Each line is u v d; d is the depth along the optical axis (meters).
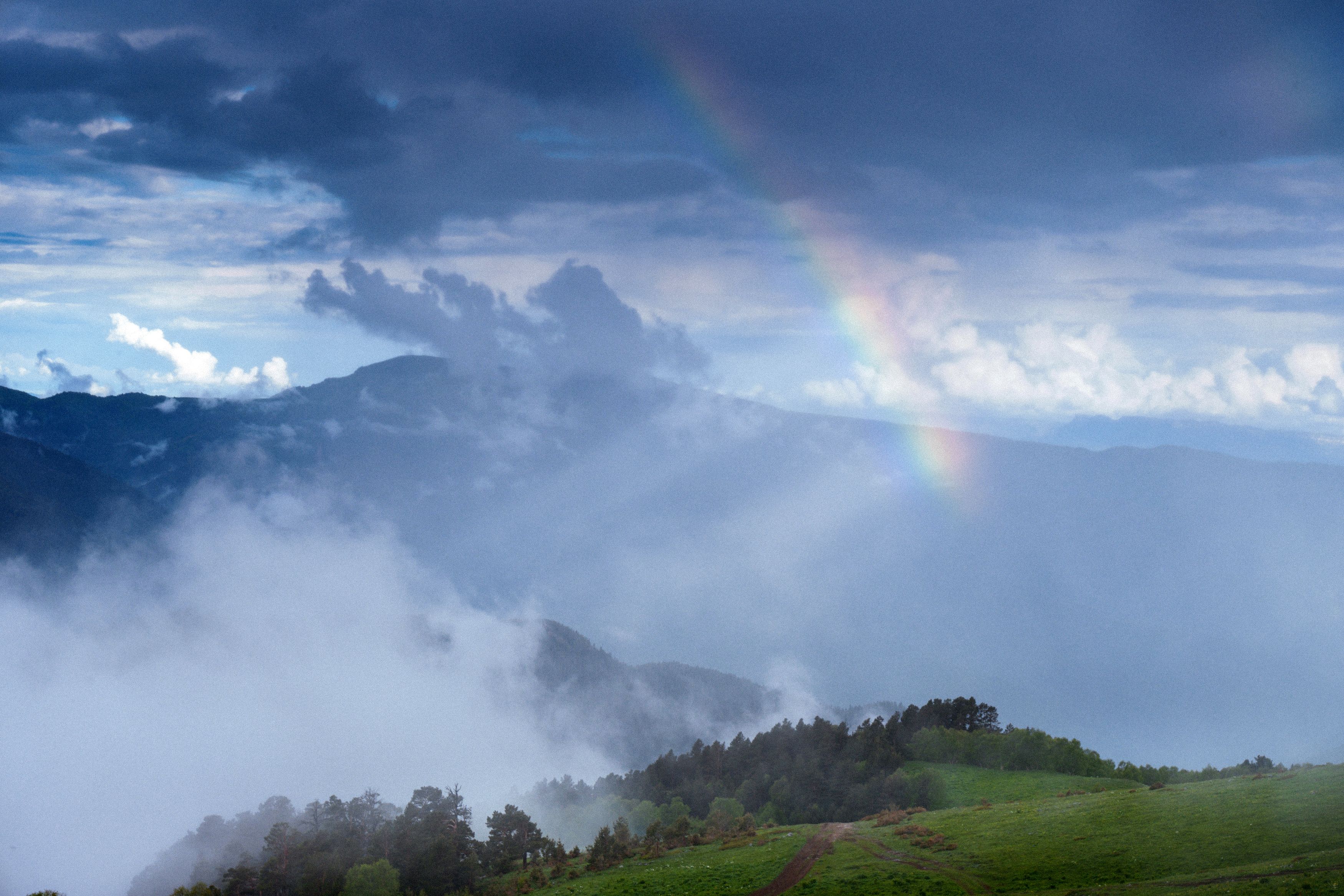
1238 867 80.25
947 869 100.88
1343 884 67.81
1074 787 172.00
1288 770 116.38
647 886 118.12
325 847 160.62
